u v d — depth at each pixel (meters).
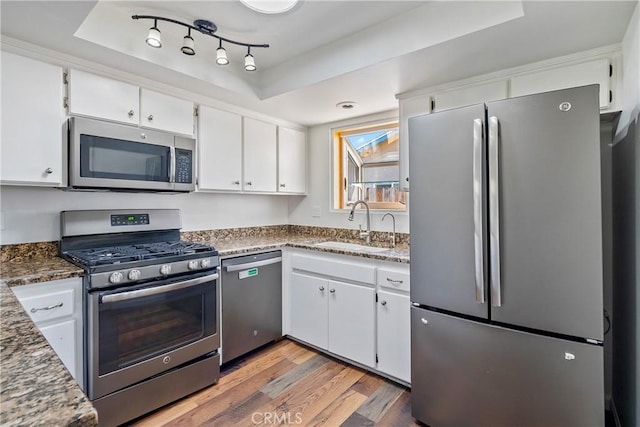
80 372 1.61
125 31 1.74
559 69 1.74
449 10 1.57
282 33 1.89
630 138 1.42
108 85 1.91
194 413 1.83
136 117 2.04
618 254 1.62
